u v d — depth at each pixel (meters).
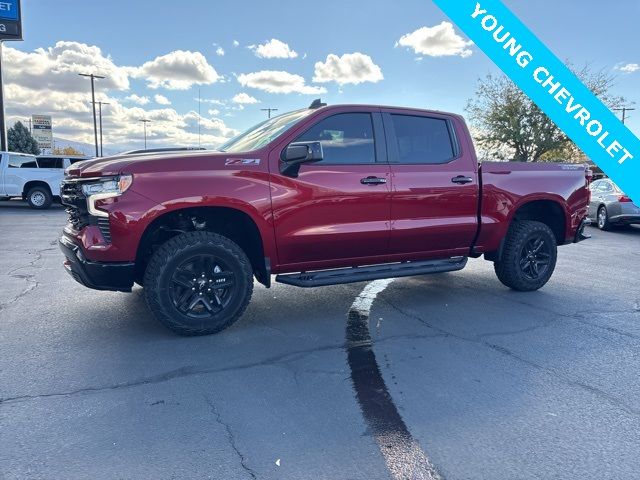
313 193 4.57
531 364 3.86
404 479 2.43
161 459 2.55
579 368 3.79
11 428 2.82
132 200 3.97
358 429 2.88
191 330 4.27
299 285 4.59
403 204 5.01
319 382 3.49
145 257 4.43
